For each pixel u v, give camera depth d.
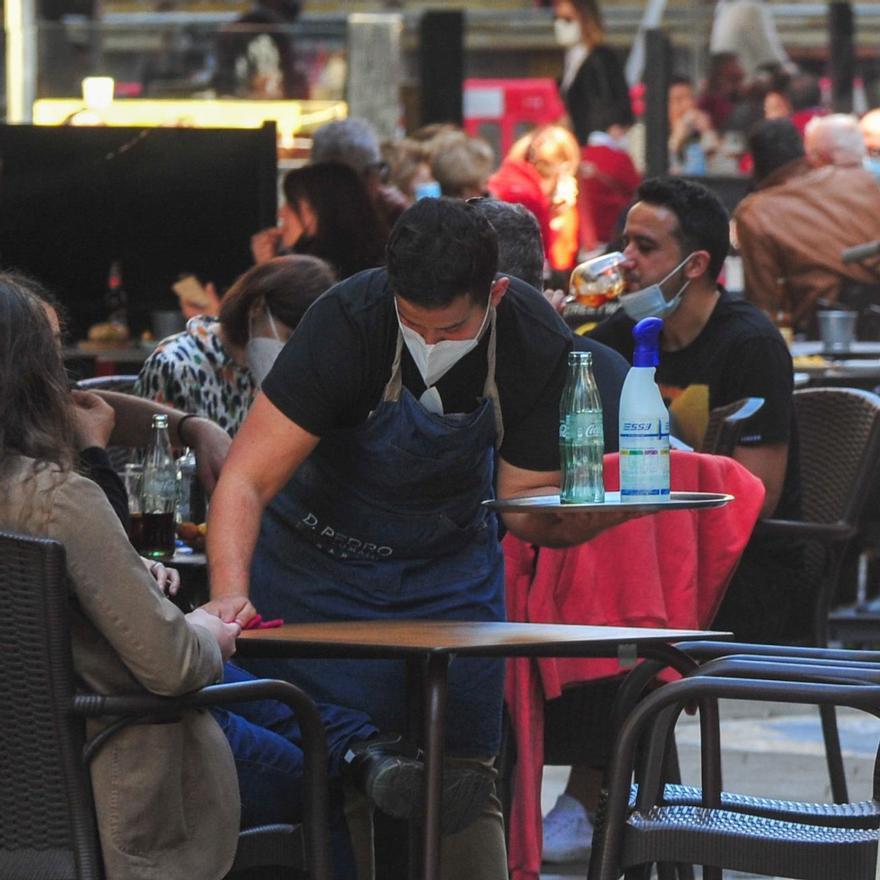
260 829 10.18
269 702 11.42
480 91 35.50
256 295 14.83
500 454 11.55
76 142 24.02
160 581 11.94
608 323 16.98
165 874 9.45
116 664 9.47
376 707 11.36
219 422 16.20
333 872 10.38
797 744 19.31
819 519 17.42
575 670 12.59
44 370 9.44
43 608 9.10
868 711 9.43
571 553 12.59
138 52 29.34
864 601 22.16
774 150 29.25
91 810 9.31
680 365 16.67
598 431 10.93
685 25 36.56
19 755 9.35
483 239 10.48
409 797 10.21
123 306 24.22
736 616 15.96
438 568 11.50
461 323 10.58
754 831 9.82
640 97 36.28
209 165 24.17
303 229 21.02
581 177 31.08
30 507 9.24
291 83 29.67
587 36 35.12
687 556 12.88
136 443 14.25
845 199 28.25
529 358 11.15
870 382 23.67
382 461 11.05
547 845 15.70
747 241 28.56
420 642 9.64
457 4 40.59
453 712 11.41
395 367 10.93
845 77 36.59
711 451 15.65
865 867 9.59
